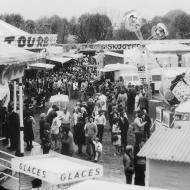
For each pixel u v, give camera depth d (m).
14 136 18.78
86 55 90.75
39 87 43.84
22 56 16.95
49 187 11.59
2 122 20.89
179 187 11.72
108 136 26.69
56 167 11.74
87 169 11.62
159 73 43.47
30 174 12.01
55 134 21.91
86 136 20.70
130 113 33.59
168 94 27.83
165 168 11.84
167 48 47.81
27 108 20.97
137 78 47.94
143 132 22.09
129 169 15.07
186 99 25.80
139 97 30.70
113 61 62.12
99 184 9.53
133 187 9.36
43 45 36.28
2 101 23.75
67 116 23.14
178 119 21.61
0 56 16.17
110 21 133.62
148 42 54.97
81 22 134.50
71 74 61.03
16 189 14.23
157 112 24.81
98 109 26.95
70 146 18.59
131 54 52.84
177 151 11.91
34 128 28.70
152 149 12.16
